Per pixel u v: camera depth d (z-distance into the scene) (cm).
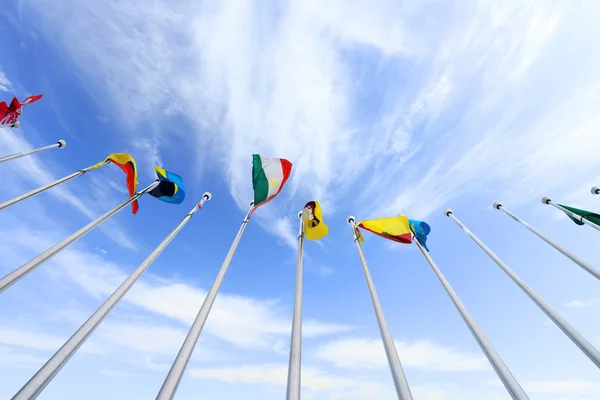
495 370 690
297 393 551
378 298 853
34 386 516
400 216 1268
